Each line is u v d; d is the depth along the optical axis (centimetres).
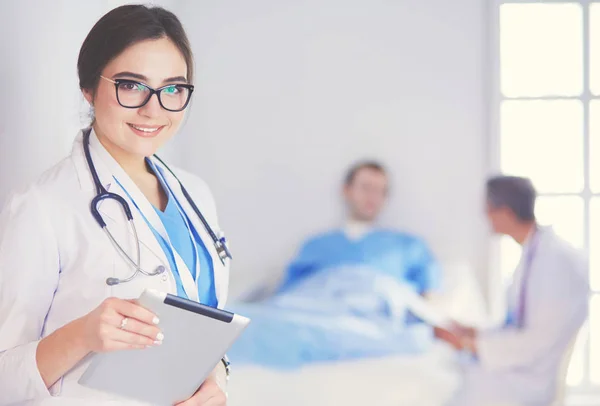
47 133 167
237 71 405
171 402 109
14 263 107
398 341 290
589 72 396
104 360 103
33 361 103
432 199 400
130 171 123
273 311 307
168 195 125
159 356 104
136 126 113
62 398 108
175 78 113
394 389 256
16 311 107
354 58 403
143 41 111
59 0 172
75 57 183
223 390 125
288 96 405
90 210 113
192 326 102
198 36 406
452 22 400
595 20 396
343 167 404
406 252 377
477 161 400
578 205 396
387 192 389
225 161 407
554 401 240
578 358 384
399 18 401
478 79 400
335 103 404
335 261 379
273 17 405
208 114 406
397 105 402
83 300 111
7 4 146
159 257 115
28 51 157
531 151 399
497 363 242
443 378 261
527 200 243
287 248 406
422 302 347
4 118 145
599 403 371
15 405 110
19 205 110
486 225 397
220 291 127
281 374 262
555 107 397
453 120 400
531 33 398
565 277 235
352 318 314
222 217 407
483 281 398
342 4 403
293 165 405
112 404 109
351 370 266
